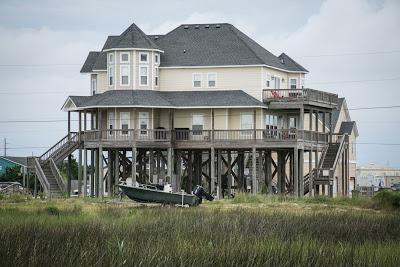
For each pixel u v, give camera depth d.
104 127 136.25
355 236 64.81
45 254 50.78
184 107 133.38
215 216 79.25
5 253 50.94
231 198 121.38
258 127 134.12
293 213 85.19
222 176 143.50
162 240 58.47
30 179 169.75
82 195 133.88
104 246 55.06
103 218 77.69
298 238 62.16
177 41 144.25
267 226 69.81
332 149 138.25
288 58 151.12
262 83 136.50
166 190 109.19
